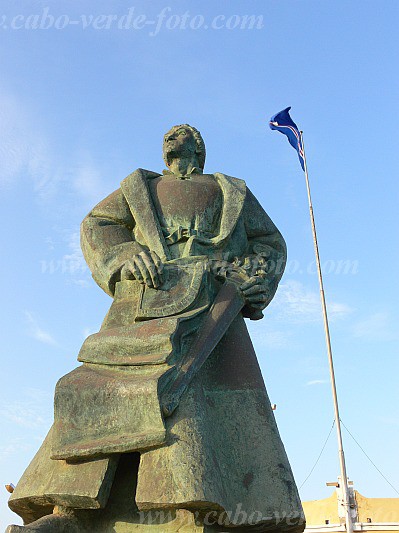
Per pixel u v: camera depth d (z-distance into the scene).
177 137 5.63
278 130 18.66
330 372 17.09
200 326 4.62
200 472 3.94
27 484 4.33
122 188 5.30
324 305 17.45
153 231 5.05
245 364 4.78
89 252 5.13
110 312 4.84
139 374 4.32
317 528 16.23
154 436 3.99
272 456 4.48
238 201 5.28
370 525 15.85
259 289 4.90
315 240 17.73
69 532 4.17
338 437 16.77
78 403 4.23
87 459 4.13
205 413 4.32
